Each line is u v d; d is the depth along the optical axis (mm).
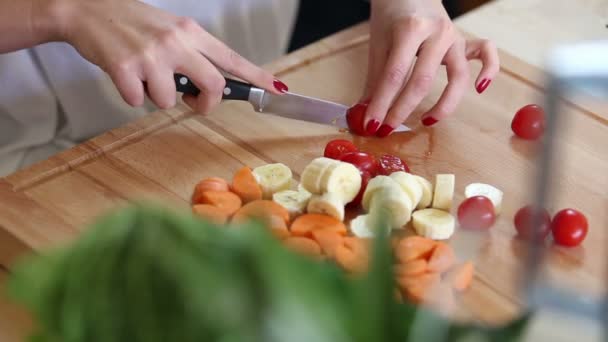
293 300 386
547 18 1476
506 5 1506
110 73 1131
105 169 1138
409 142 1203
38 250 1003
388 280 431
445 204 1062
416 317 457
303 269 405
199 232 393
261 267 385
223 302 379
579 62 519
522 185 1126
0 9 1162
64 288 406
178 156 1164
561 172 1131
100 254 395
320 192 1070
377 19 1276
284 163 1159
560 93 536
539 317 779
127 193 1099
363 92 1300
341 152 1145
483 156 1177
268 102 1212
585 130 1208
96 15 1150
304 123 1233
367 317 426
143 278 382
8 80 1422
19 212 1057
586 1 1523
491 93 1297
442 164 1162
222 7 1594
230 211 1049
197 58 1139
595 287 953
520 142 1199
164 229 391
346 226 1067
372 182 1060
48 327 427
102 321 393
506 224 1053
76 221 1051
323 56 1370
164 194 1101
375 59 1289
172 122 1220
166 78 1128
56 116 1492
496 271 979
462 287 941
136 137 1188
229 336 377
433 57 1207
